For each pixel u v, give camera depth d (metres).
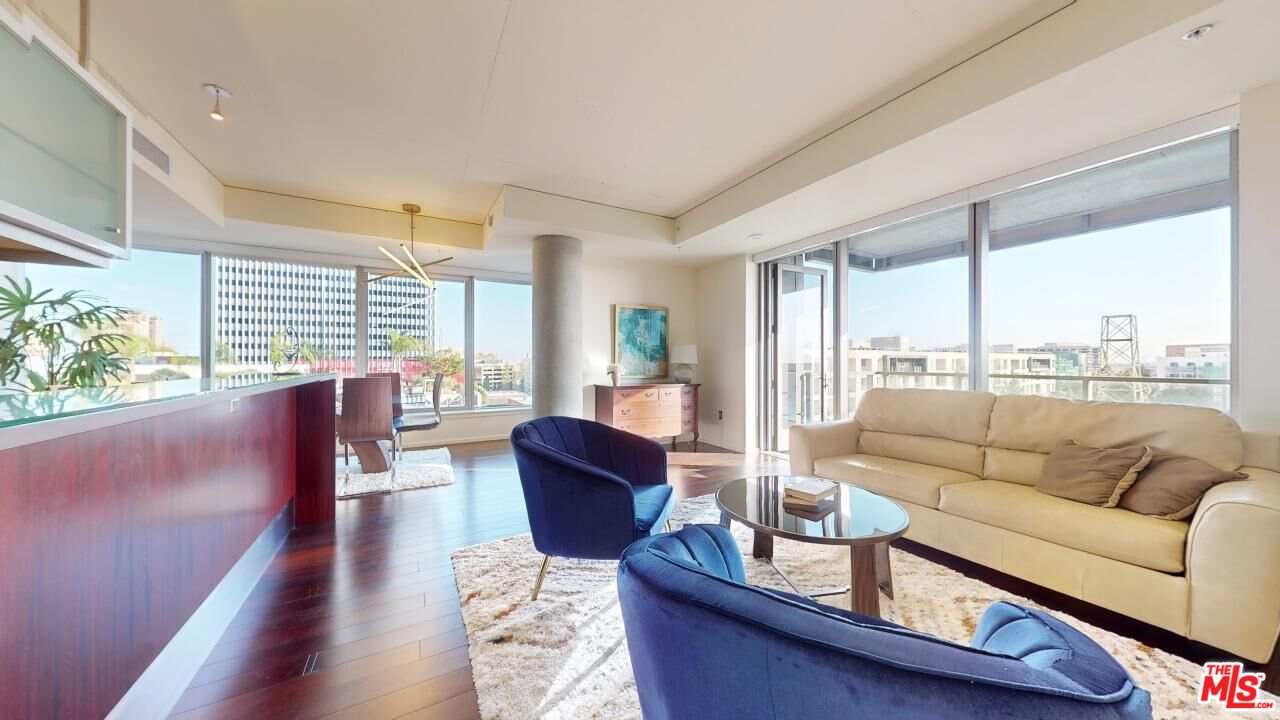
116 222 1.50
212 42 2.15
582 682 1.45
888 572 1.95
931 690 0.43
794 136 3.05
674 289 6.04
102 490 1.09
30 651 0.87
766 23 2.04
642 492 2.27
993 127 2.39
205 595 1.61
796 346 5.02
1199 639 1.55
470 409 5.80
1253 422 2.04
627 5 1.94
